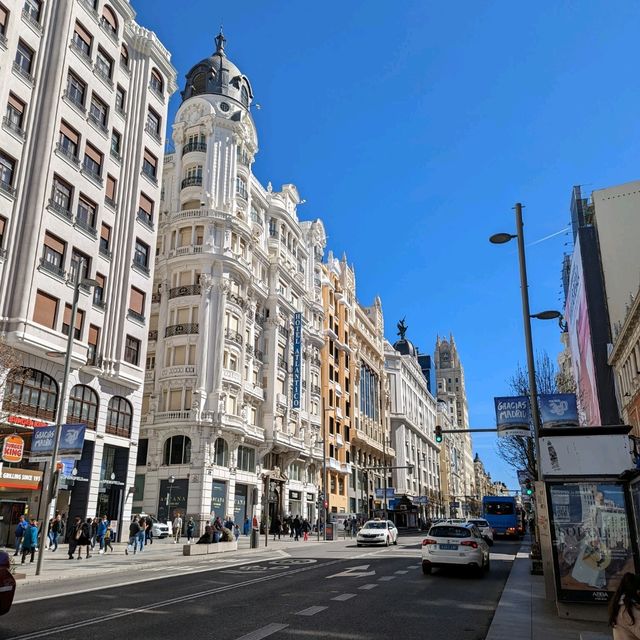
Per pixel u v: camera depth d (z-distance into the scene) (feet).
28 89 91.56
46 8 96.37
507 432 57.06
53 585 50.96
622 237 147.74
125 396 107.86
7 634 29.32
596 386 146.30
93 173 103.50
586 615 34.19
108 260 106.01
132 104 116.98
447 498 444.96
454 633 31.14
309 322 204.44
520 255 53.98
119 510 105.70
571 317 188.65
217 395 139.33
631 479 34.22
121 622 32.65
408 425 340.39
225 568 65.87
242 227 155.84
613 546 34.55
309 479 195.62
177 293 146.20
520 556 86.38
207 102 160.86
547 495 36.09
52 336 89.71
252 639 28.50
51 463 61.36
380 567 67.31
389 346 345.51
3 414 73.26
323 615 35.60
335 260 252.62
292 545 117.29
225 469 141.69
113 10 113.19
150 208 119.75
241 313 154.20
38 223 89.20
